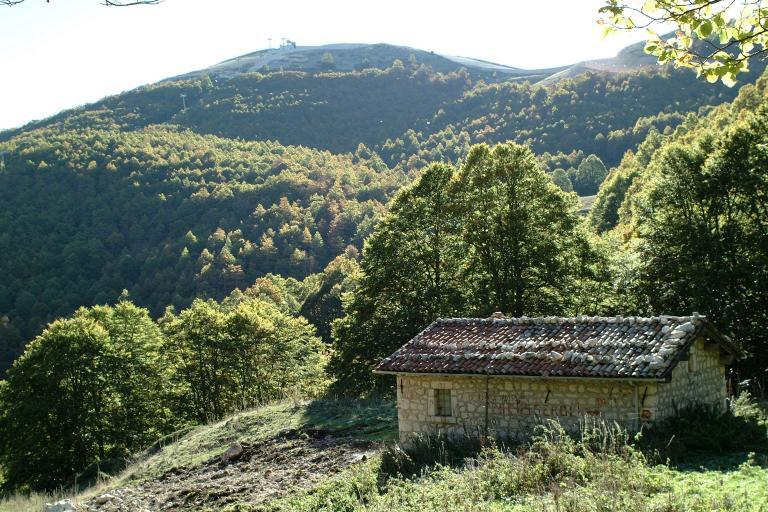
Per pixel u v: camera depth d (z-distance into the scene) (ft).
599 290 146.20
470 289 148.05
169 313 249.14
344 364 151.74
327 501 59.11
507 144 148.87
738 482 44.06
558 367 66.95
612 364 64.75
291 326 216.13
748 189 124.16
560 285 141.18
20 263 389.80
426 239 153.17
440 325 85.92
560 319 78.02
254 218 485.97
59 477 163.02
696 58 28.19
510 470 49.85
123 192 501.15
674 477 46.52
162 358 188.24
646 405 62.80
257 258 429.79
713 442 55.06
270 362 204.95
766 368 120.88
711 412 63.67
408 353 78.89
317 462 81.82
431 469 63.16
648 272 132.16
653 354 63.93
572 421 66.74
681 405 65.98
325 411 109.60
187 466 95.61
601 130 617.21
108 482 102.01
